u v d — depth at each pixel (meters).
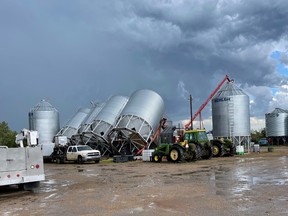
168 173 20.36
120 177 19.45
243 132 41.38
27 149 15.11
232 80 43.41
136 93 44.59
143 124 40.66
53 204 11.78
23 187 15.86
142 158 34.59
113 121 44.22
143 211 9.88
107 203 11.39
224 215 8.98
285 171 18.53
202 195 12.06
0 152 14.30
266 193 11.87
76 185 16.72
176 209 9.97
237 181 15.23
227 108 41.66
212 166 23.72
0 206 11.99
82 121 51.81
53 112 54.81
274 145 70.62
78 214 9.95
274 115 71.50
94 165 31.66
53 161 40.38
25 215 10.17
